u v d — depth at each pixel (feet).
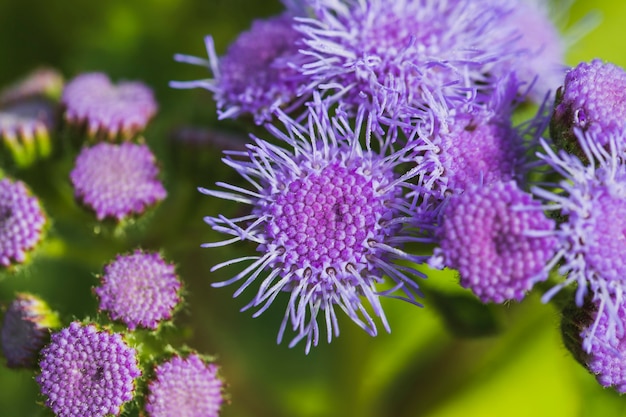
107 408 0.26
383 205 0.26
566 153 0.25
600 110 0.25
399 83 0.26
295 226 0.25
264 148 0.26
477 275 0.24
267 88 0.27
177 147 0.29
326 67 0.26
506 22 0.28
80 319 0.28
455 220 0.24
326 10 0.27
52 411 0.27
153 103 0.29
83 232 0.29
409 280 0.25
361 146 0.26
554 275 0.26
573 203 0.24
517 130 0.26
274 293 0.25
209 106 0.31
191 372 0.27
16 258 0.28
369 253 0.25
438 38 0.27
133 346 0.26
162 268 0.27
